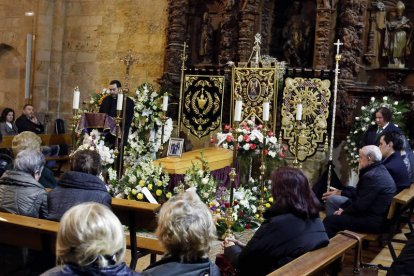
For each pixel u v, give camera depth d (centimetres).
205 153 776
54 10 1377
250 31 1091
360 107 995
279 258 363
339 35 1010
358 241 427
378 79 1005
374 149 579
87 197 406
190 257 261
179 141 705
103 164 714
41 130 1151
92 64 1341
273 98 961
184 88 1078
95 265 214
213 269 266
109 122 765
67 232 213
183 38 1170
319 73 950
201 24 1170
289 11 1114
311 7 1085
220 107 1040
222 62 1110
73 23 1370
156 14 1249
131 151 872
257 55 987
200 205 268
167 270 256
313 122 950
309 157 952
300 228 366
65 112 1381
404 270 327
